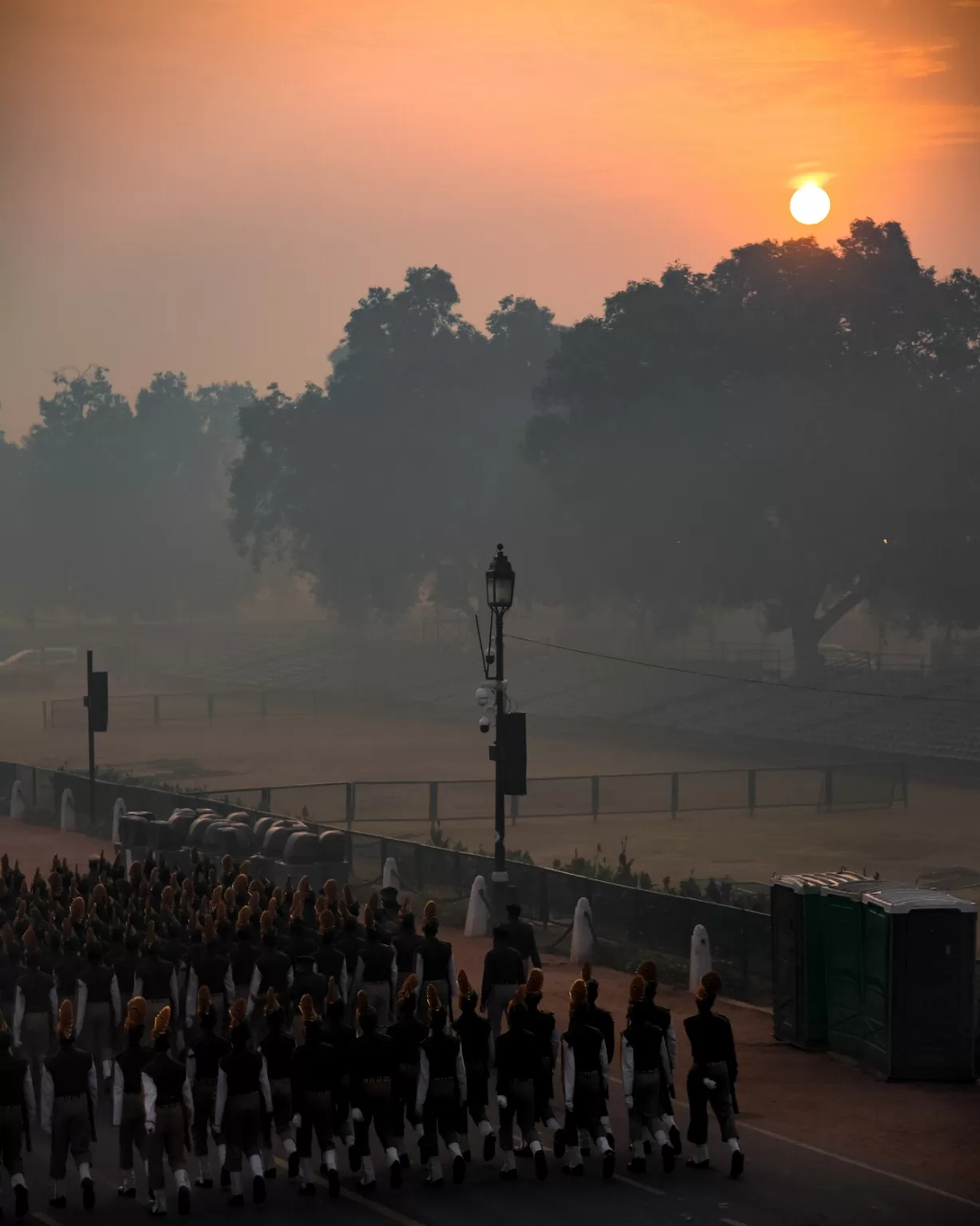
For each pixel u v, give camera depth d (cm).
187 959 2595
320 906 2839
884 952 2628
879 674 9862
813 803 6944
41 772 6431
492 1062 2219
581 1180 2128
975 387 9825
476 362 14312
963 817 6644
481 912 3962
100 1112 2480
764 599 10506
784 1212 1994
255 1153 2034
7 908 3089
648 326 10556
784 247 10338
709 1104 2456
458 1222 1955
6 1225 1959
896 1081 2612
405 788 6631
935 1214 1989
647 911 3662
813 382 9875
